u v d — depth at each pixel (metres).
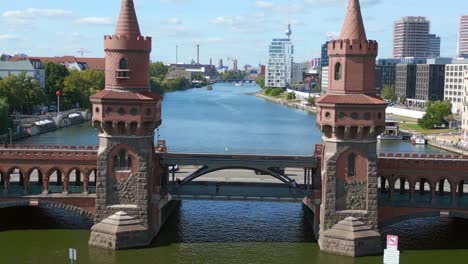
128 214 86.31
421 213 88.69
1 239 87.19
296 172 116.44
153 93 88.75
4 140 179.00
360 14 86.06
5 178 90.00
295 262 80.38
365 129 83.94
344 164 84.81
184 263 79.44
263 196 90.50
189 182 102.19
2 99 191.00
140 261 79.81
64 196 89.62
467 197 92.00
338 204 85.12
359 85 84.69
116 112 85.12
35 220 97.19
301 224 99.25
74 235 89.75
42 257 80.19
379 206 88.56
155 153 90.94
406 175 88.94
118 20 86.88
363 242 83.12
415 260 81.75
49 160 89.94
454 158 89.81
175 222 99.56
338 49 84.75
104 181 86.38
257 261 80.62
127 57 85.94
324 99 84.88
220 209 108.94
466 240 91.00
